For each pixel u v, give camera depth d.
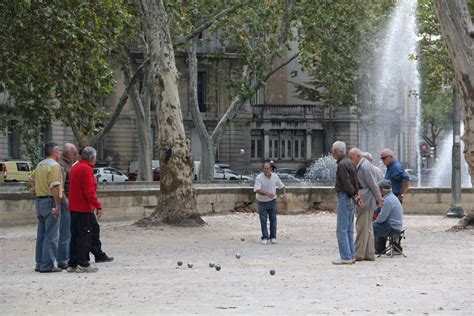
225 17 65.44
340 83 67.62
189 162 38.22
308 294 17.73
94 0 40.84
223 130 72.25
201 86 108.62
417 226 38.91
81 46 40.31
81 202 21.94
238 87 68.88
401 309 15.78
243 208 49.50
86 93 42.88
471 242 30.84
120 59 61.25
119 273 21.70
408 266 23.06
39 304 16.64
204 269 22.55
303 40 64.25
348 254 23.66
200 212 46.69
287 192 48.34
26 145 51.47
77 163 22.14
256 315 15.05
